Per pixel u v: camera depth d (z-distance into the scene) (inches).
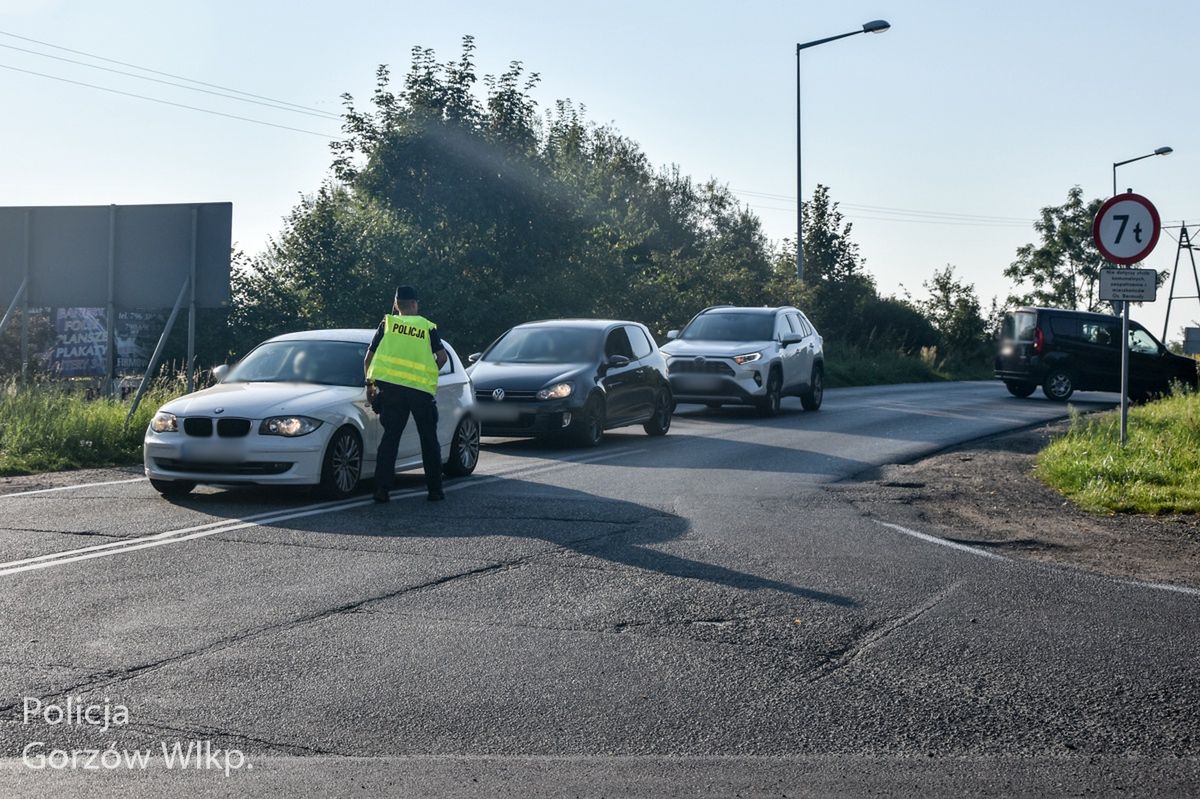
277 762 183.2
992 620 273.4
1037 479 530.0
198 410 432.1
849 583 310.0
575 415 636.7
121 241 657.0
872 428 788.6
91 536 363.3
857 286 1801.2
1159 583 314.5
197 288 650.2
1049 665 238.2
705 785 175.6
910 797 172.2
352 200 1199.6
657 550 350.3
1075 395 1309.1
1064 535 388.8
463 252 1173.7
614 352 695.1
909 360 1795.0
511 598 288.2
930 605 287.1
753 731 199.2
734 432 757.3
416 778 177.0
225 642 247.4
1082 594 300.7
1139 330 1167.6
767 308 925.8
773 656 242.7
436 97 1192.8
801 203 1379.2
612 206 1496.1
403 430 466.6
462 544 355.6
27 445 557.6
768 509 433.4
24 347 671.1
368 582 303.4
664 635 257.1
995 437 724.0
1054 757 188.5
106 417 600.4
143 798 168.9
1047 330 1146.7
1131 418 753.6
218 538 361.7
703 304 1402.6
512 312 1150.3
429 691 217.8
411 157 1155.9
